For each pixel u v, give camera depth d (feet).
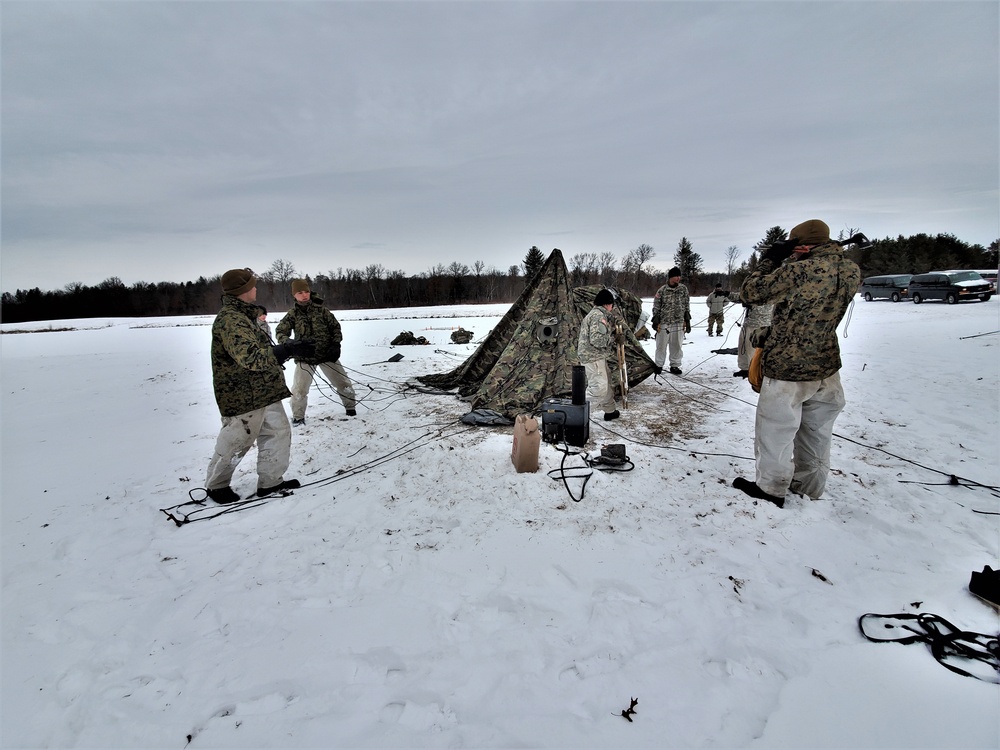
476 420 20.16
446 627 8.43
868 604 8.61
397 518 12.37
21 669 7.85
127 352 58.23
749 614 8.47
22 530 12.44
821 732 6.23
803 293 11.05
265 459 13.85
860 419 18.76
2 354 59.93
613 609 8.70
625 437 17.87
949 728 6.20
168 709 7.02
